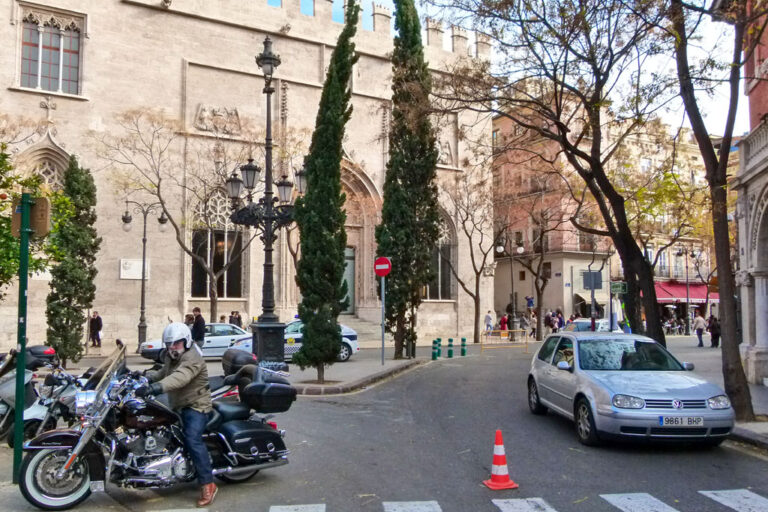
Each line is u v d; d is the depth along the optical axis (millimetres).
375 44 34531
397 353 20812
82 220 20297
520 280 47156
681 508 5883
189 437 5945
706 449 8336
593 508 5855
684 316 47812
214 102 29812
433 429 9680
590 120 12797
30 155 25641
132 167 27391
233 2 30344
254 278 30047
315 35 32438
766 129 13953
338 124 15062
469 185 33094
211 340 22438
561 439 8953
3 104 25250
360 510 5758
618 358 9367
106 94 27312
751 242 14875
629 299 15109
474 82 13633
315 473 7078
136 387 5824
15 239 9758
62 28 26906
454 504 5941
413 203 20672
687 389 8219
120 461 5930
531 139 17109
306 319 14609
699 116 10484
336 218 14945
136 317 27234
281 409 6641
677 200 20891
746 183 15094
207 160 28828
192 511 5742
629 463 7582
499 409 11594
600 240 35938
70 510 5766
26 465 5645
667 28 10797
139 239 27469
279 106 31172
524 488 6492
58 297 19500
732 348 9828
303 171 16016
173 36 29016
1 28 25422
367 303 34219
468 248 37312
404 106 16781
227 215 29844
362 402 12453
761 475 7090
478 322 32500
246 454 6395
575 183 30562
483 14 12180
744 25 10195
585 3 11438
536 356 11328
